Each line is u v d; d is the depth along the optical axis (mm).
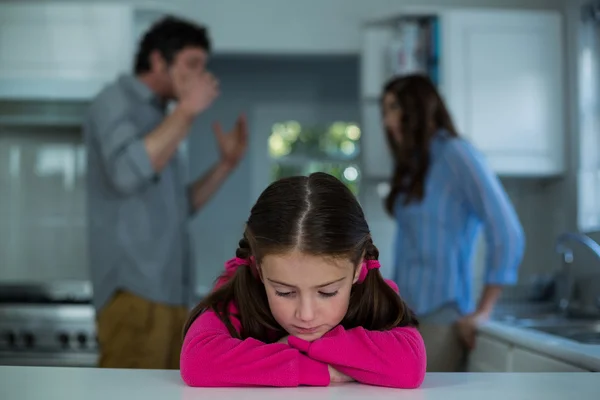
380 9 3557
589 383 980
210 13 3527
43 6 3133
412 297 2049
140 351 2129
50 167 3691
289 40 3545
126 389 924
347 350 978
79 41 3131
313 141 4145
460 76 3156
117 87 2217
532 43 3197
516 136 3180
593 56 3021
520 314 2553
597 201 3004
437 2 3576
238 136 2713
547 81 3203
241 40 3531
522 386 959
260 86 4137
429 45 3240
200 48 2273
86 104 3287
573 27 3160
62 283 3260
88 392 900
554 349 1551
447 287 2021
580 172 3049
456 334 2039
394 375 950
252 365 953
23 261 3676
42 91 3127
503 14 3186
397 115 2121
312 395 885
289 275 949
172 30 2246
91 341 2912
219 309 1137
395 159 2176
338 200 968
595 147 3021
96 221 2197
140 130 2244
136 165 2096
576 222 3107
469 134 3156
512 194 3488
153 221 2207
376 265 1133
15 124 3439
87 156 2236
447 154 2041
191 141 4094
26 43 3129
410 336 1037
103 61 3127
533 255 3455
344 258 949
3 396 871
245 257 1122
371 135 3350
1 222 3680
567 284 2080
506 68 3182
